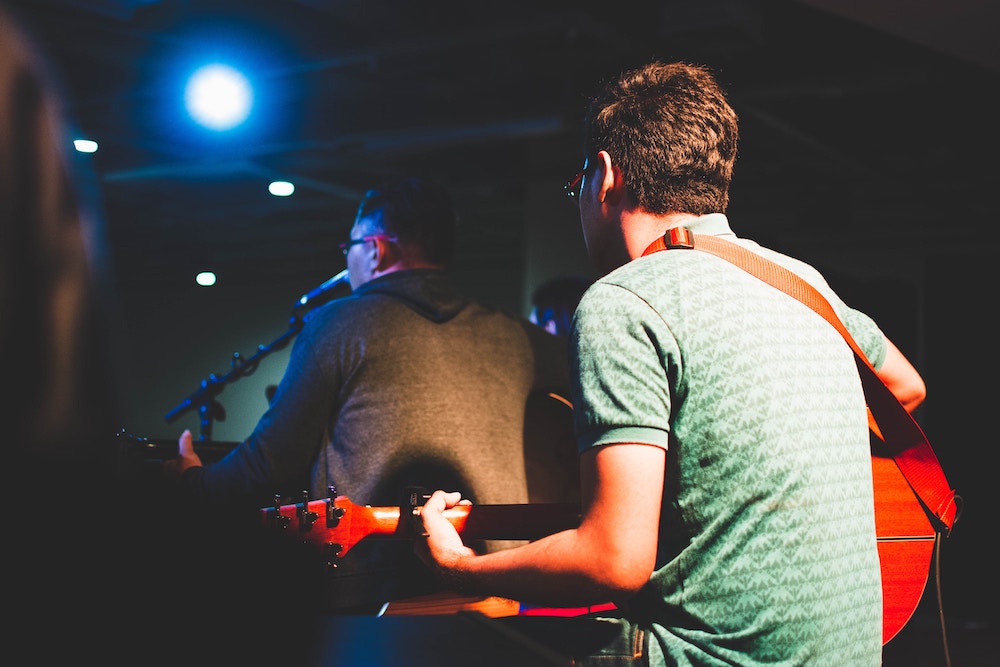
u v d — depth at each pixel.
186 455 1.99
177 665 0.46
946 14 3.91
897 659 4.89
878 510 1.34
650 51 4.73
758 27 4.86
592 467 1.05
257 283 12.51
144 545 0.44
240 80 5.47
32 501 0.35
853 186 7.93
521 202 8.90
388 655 0.77
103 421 0.34
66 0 4.32
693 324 1.09
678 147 1.21
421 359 1.92
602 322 1.09
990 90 5.10
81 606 0.41
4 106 0.32
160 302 13.01
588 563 1.03
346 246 2.14
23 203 0.32
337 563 1.30
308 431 1.89
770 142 6.73
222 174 8.10
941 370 6.67
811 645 1.07
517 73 5.62
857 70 5.09
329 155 7.09
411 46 4.90
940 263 6.75
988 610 6.28
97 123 6.33
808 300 1.21
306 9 4.96
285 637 0.53
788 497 1.08
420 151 7.03
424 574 1.79
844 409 1.18
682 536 1.09
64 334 0.33
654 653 1.09
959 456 6.56
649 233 1.23
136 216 10.11
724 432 1.07
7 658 0.39
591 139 1.28
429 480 1.87
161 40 4.91
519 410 2.00
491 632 0.85
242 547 0.52
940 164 6.91
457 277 12.25
